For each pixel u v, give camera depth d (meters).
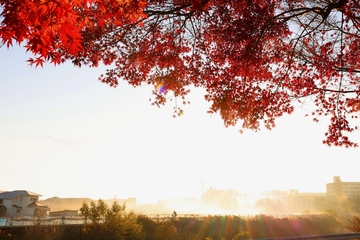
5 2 4.00
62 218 23.33
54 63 4.93
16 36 4.15
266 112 9.73
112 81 11.38
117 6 5.47
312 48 9.38
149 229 24.80
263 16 8.89
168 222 30.38
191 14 8.88
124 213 21.75
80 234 20.08
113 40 9.73
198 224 33.59
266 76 10.03
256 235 37.72
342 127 9.19
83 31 9.06
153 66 11.07
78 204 95.38
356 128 9.19
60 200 96.31
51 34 4.35
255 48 9.07
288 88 9.86
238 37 9.10
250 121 9.76
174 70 10.91
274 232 40.47
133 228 21.25
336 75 9.40
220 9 9.10
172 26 10.24
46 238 19.50
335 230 47.66
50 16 4.20
